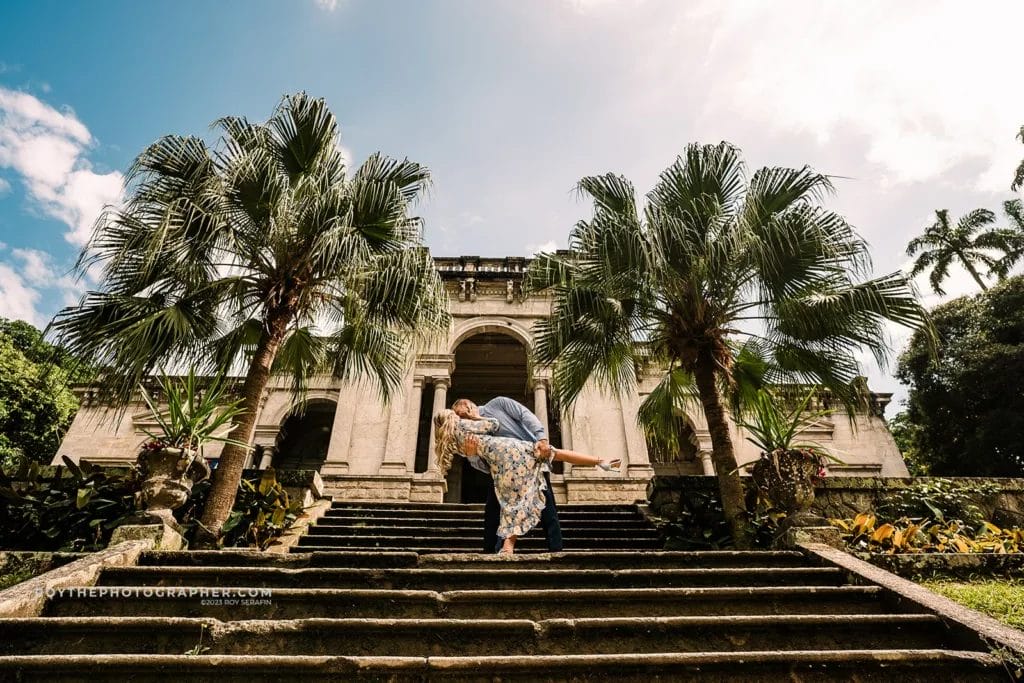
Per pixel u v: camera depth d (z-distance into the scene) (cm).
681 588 329
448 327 843
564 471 1311
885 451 1470
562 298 782
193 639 264
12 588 296
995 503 690
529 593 317
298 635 269
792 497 498
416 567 373
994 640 262
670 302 750
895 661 251
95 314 642
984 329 1772
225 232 700
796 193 718
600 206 796
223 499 598
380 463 1296
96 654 254
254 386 675
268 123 800
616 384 840
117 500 546
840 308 656
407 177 849
